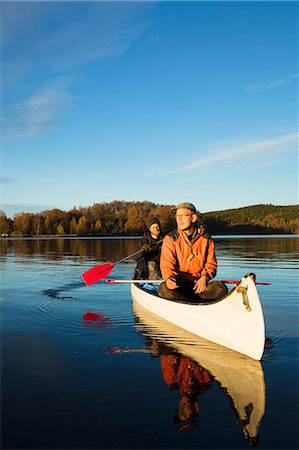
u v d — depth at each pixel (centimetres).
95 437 216
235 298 347
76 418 237
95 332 433
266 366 320
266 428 223
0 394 271
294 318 489
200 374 304
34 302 613
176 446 207
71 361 336
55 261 1352
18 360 341
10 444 210
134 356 348
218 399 259
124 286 785
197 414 240
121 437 216
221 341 375
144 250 665
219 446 206
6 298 650
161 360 337
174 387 280
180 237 449
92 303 605
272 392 270
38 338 411
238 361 332
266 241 3141
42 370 315
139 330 440
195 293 427
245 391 271
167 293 467
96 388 280
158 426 227
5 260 1430
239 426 225
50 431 222
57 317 510
